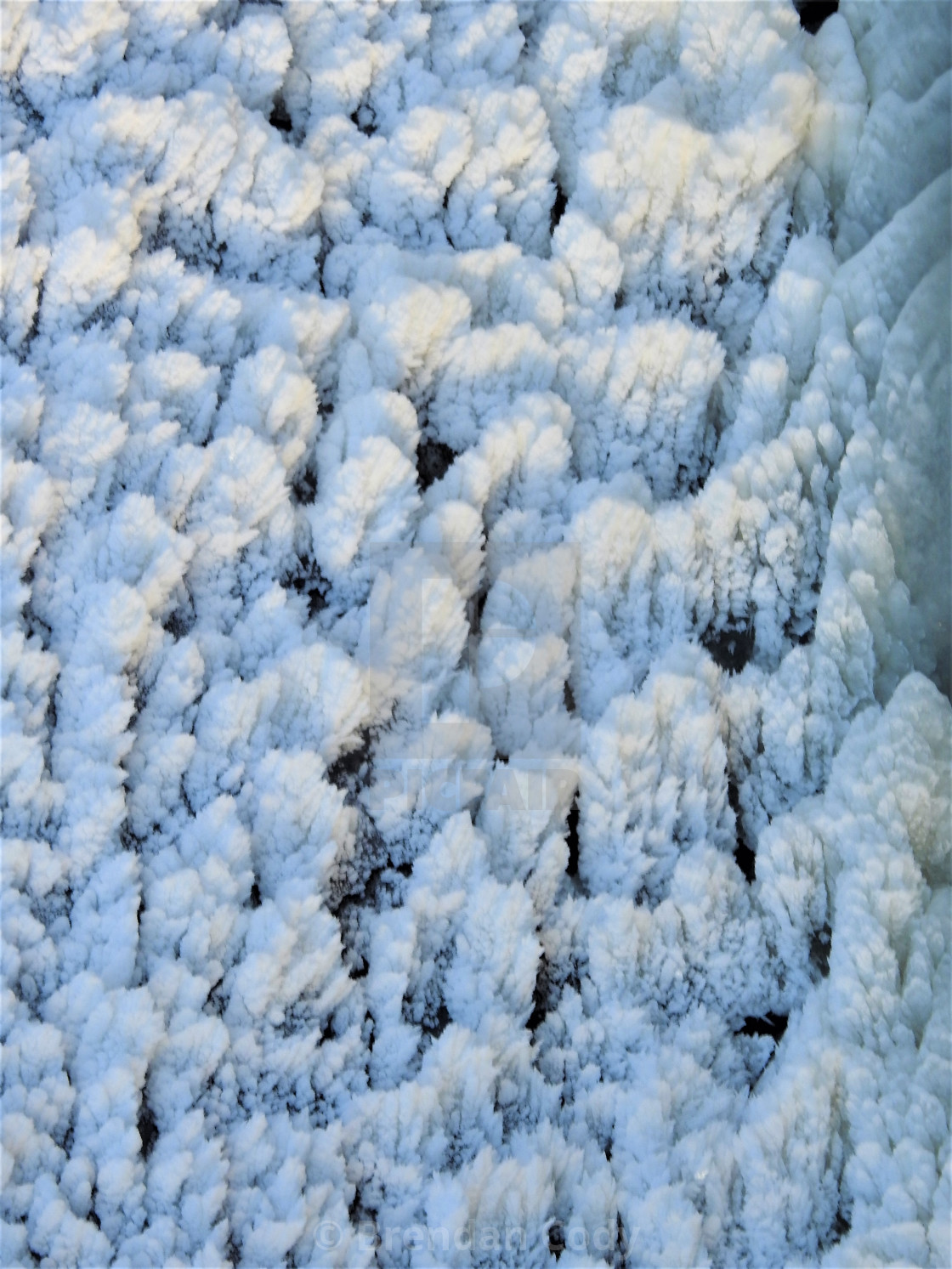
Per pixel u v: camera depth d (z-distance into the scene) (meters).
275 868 1.57
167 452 1.67
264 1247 1.43
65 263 1.68
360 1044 1.53
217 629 1.65
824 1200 1.48
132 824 1.57
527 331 1.75
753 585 1.70
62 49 1.76
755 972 1.58
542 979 1.58
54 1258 1.42
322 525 1.67
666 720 1.63
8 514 1.61
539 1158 1.47
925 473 1.68
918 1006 1.51
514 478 1.72
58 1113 1.46
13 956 1.49
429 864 1.57
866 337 1.74
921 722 1.59
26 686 1.57
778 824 1.60
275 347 1.69
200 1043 1.49
